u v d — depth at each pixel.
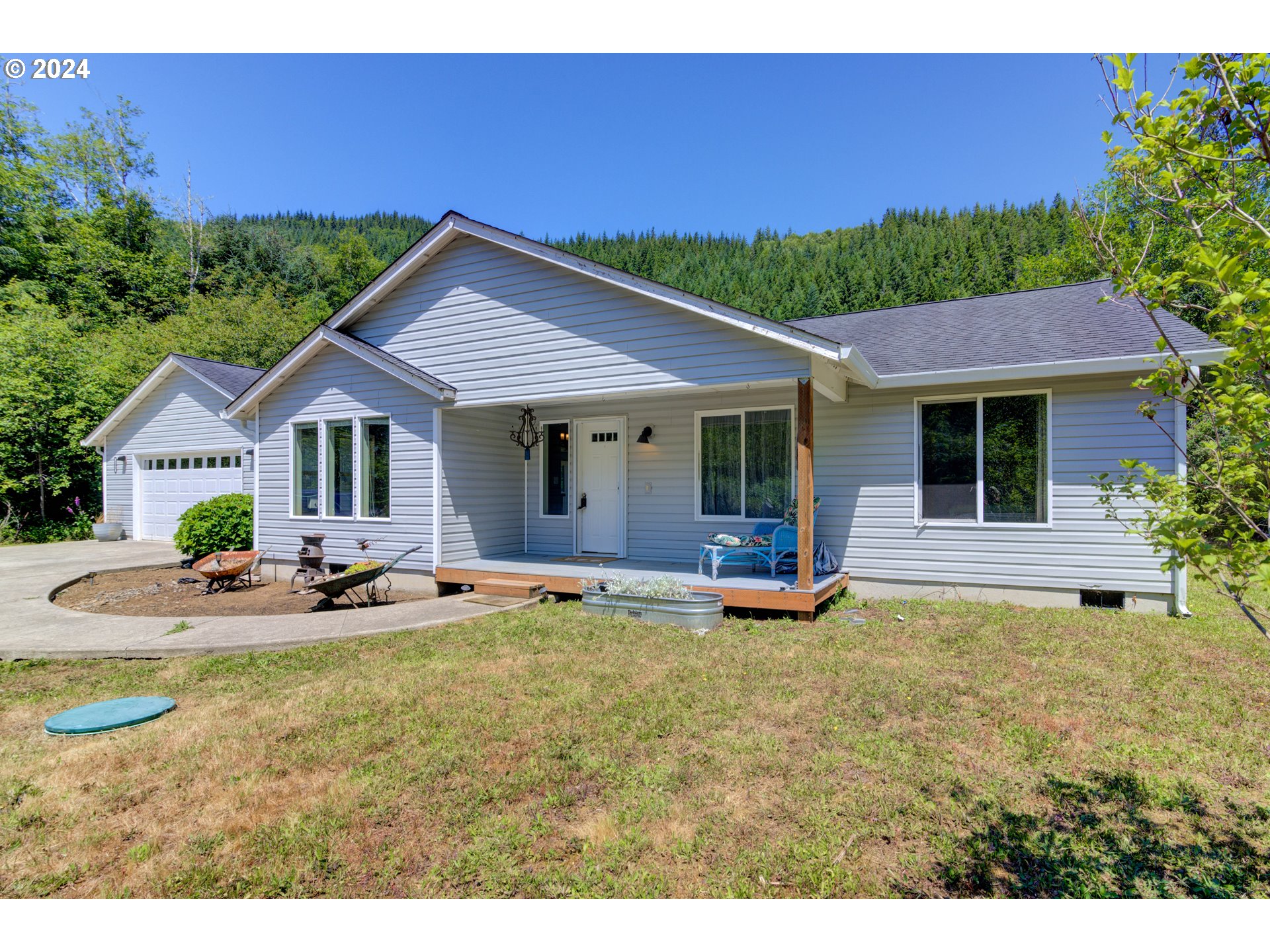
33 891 2.70
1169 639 6.34
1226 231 2.52
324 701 4.77
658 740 4.06
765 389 9.31
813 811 3.21
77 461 18.84
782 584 7.82
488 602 8.52
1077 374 7.49
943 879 2.72
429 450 9.52
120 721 4.38
